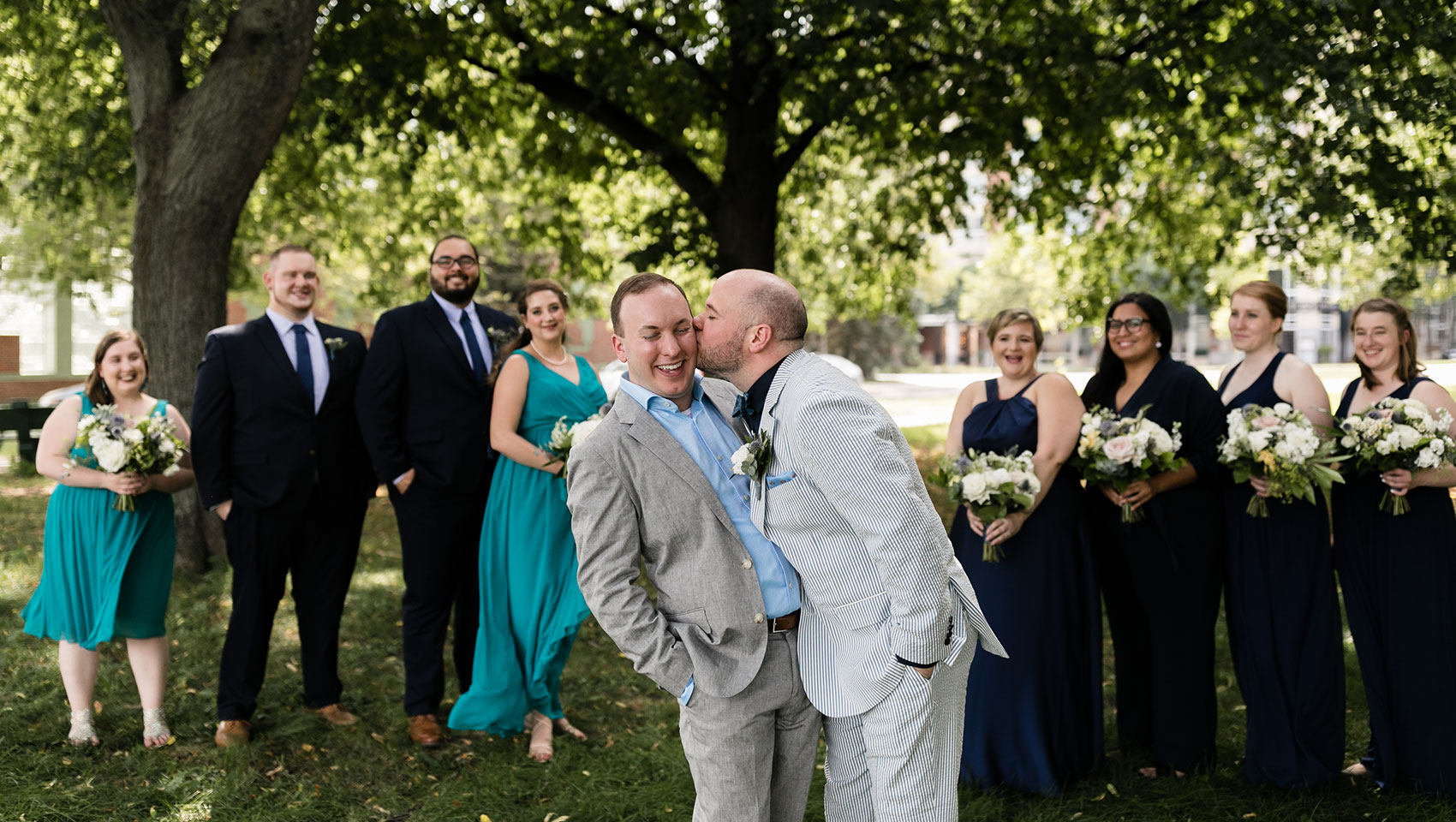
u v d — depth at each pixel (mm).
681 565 2455
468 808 3637
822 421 2273
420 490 4152
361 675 4992
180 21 6355
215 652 5160
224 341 4117
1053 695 3645
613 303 2576
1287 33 7688
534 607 3961
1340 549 3746
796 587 2494
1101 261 13266
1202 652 3738
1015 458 3658
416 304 4262
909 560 2234
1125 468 3557
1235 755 4027
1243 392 3893
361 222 13938
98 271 16578
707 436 2600
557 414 4062
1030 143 9500
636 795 3730
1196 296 13266
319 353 4266
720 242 9719
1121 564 3898
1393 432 3422
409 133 9555
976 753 3660
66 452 4012
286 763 3967
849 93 8531
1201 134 10203
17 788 3648
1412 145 9906
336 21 8539
